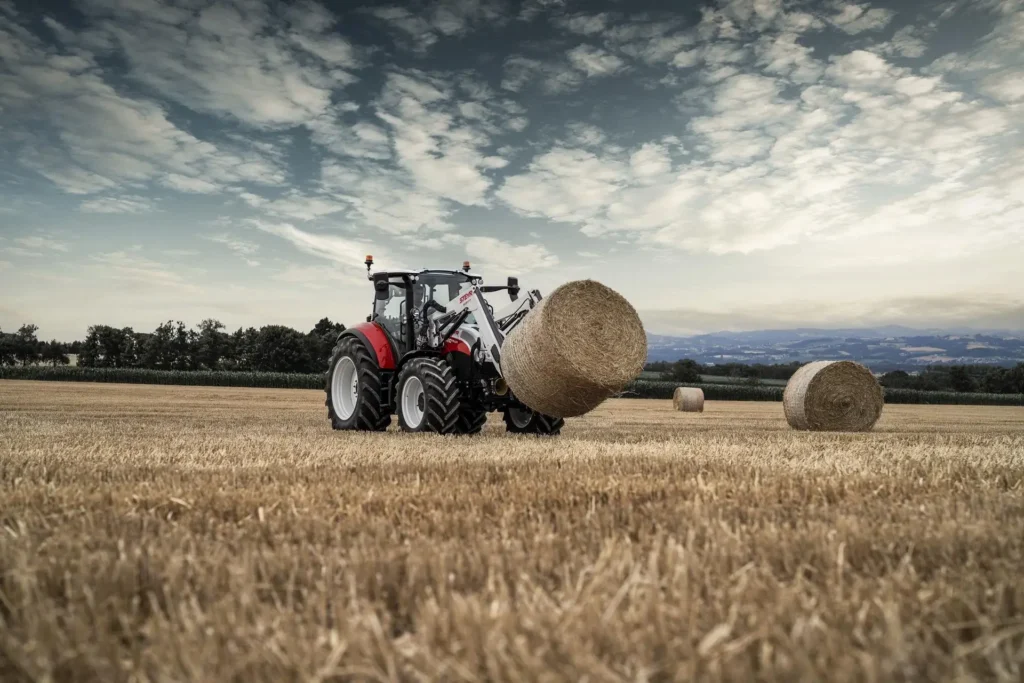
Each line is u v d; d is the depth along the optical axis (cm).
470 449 589
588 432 971
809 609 147
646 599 145
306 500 304
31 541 221
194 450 564
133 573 179
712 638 117
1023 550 211
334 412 1000
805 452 583
